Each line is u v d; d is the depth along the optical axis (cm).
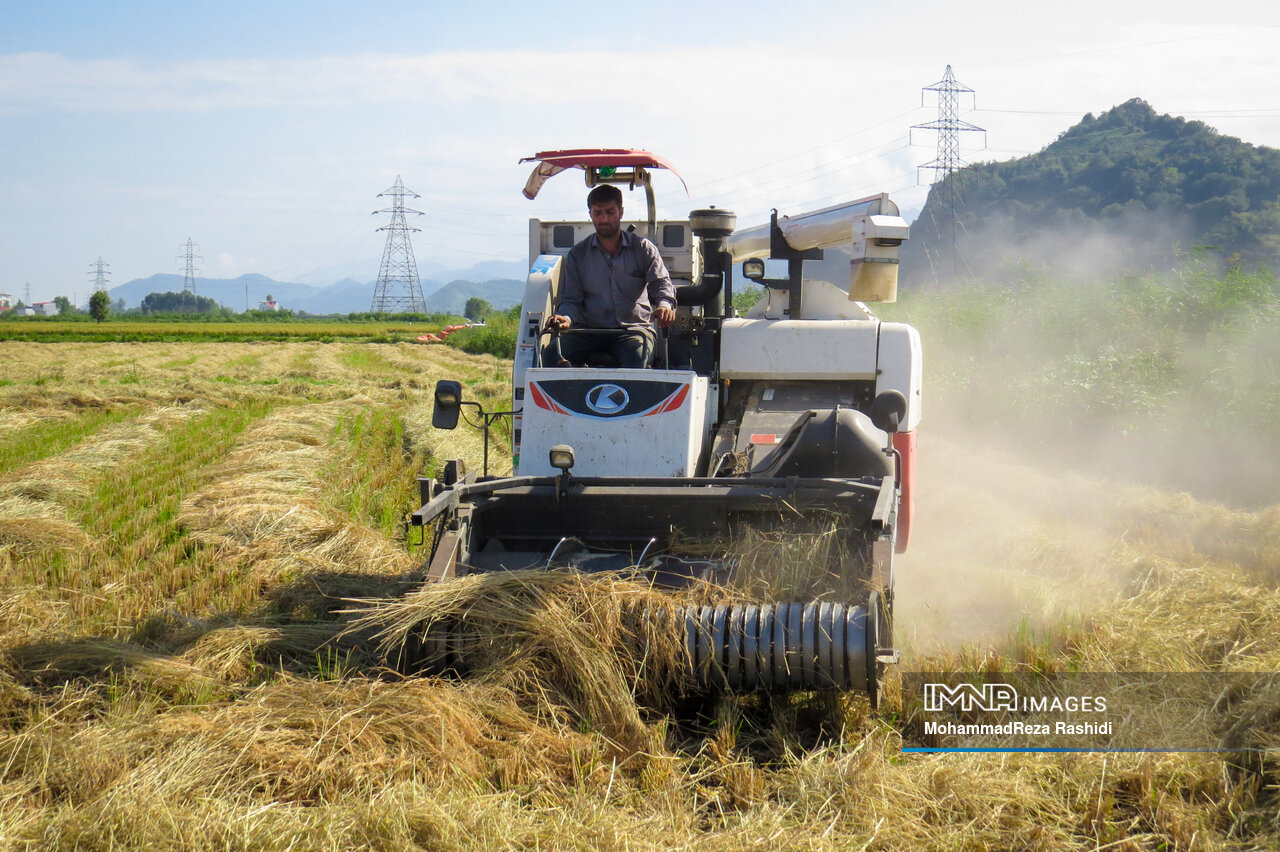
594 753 394
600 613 439
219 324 10544
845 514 487
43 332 7144
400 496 974
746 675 427
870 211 684
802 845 330
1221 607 559
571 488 504
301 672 492
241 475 1069
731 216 729
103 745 391
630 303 623
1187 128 12000
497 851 327
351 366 3338
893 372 645
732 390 673
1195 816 351
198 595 635
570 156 639
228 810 344
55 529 798
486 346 4562
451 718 404
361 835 335
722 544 505
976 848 334
